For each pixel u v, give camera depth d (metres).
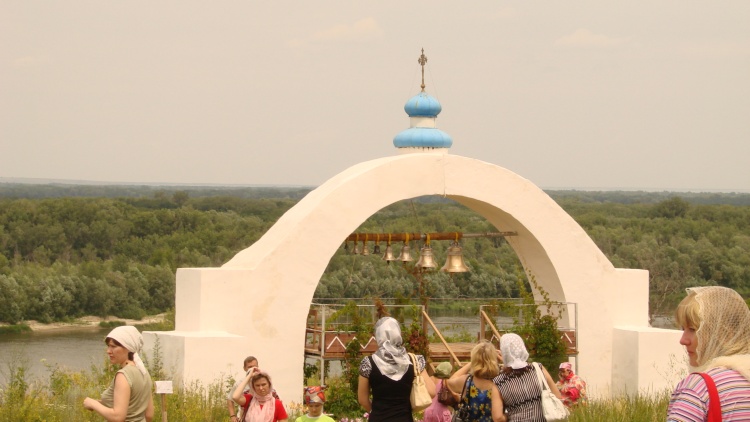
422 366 10.84
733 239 64.69
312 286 17.69
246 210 101.94
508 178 19.08
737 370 6.16
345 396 17.31
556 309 19.59
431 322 17.95
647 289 20.02
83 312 51.81
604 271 19.72
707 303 6.35
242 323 17.30
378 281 50.88
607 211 87.06
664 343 19.12
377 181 18.12
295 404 17.14
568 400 15.62
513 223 19.36
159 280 56.47
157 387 12.09
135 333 9.64
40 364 31.72
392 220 74.88
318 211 17.75
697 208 76.50
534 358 18.77
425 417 12.62
